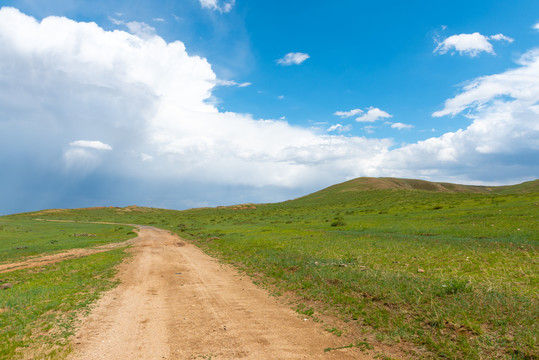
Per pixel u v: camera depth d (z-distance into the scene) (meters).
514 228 28.55
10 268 23.09
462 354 6.38
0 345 7.45
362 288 11.73
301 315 9.92
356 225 45.91
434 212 53.53
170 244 41.03
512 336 6.84
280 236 38.22
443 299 9.62
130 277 17.61
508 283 11.52
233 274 18.17
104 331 8.59
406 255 19.34
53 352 7.04
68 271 19.50
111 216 164.12
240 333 8.32
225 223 87.88
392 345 7.19
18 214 167.50
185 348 7.35
